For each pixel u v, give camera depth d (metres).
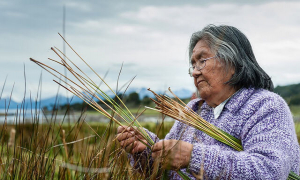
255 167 1.90
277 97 2.14
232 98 2.22
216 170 1.92
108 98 2.20
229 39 2.22
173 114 2.17
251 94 2.21
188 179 2.10
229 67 2.20
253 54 2.31
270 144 1.98
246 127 2.10
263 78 2.26
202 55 2.23
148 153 2.31
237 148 2.12
